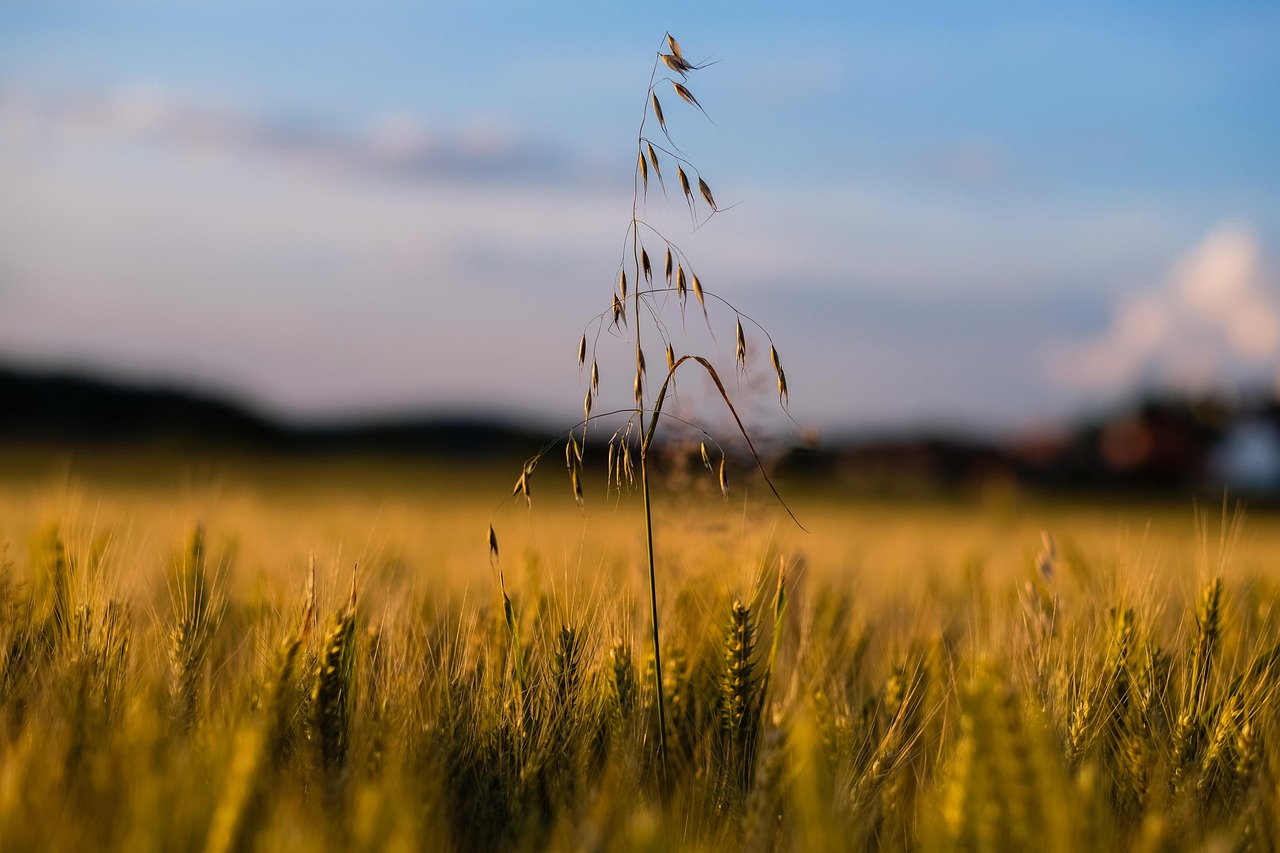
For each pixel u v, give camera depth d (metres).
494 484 40.44
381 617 3.66
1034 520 13.70
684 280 2.81
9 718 2.78
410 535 7.80
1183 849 2.56
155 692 2.68
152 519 5.67
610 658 3.30
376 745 2.71
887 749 3.18
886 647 4.51
